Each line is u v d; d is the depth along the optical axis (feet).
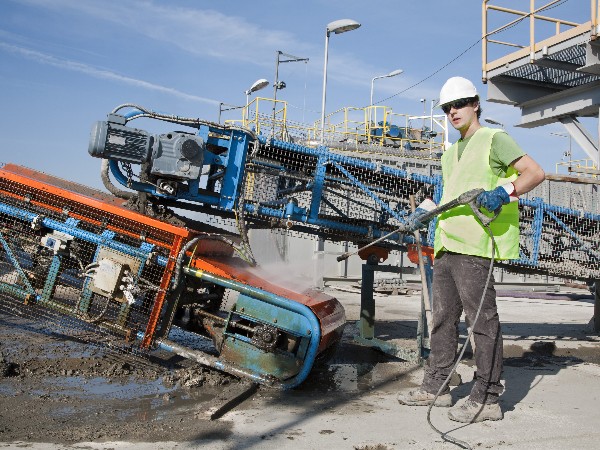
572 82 33.22
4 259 15.46
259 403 12.98
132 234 14.76
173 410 11.94
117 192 17.24
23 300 15.28
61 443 9.68
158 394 13.14
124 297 14.19
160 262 14.35
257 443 10.14
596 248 24.36
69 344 17.17
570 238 23.90
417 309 37.65
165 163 16.03
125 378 14.33
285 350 14.15
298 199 20.15
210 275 14.29
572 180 20.59
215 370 15.05
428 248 18.57
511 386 16.05
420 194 21.40
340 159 19.75
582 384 16.58
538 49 29.40
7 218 15.57
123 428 10.55
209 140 17.75
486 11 33.12
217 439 10.27
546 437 11.12
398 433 11.08
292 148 19.10
